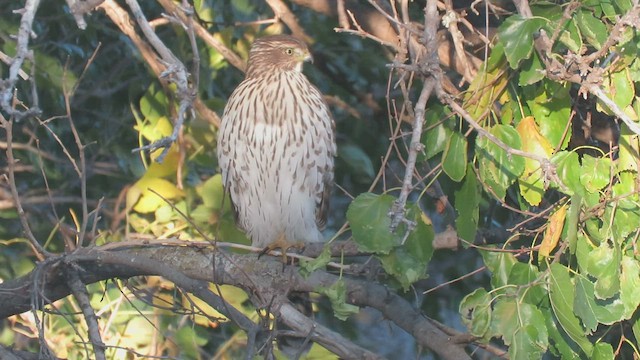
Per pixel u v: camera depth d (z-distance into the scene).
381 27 12.05
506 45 7.89
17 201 9.08
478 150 8.41
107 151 12.77
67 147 12.84
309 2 12.30
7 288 9.80
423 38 7.82
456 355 8.97
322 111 11.39
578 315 7.90
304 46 11.31
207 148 12.09
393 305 9.38
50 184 12.80
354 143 13.22
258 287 9.51
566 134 8.54
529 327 8.03
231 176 11.48
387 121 13.01
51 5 12.63
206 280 9.88
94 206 12.60
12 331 12.30
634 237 7.93
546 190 9.27
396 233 8.57
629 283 7.94
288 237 11.68
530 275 8.29
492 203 11.27
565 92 8.30
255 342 8.34
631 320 8.59
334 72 13.16
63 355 11.58
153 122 11.65
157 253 10.08
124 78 12.90
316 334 9.01
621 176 8.07
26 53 6.09
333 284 9.50
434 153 8.69
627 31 7.68
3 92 5.94
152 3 12.91
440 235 10.14
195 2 12.08
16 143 11.84
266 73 11.27
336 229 13.42
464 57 8.77
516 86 8.62
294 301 10.05
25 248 12.52
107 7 11.31
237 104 11.31
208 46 12.32
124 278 9.89
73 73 12.34
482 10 11.18
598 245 8.12
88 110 12.66
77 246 9.32
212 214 11.69
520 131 8.48
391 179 12.96
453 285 12.74
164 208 11.55
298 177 11.38
